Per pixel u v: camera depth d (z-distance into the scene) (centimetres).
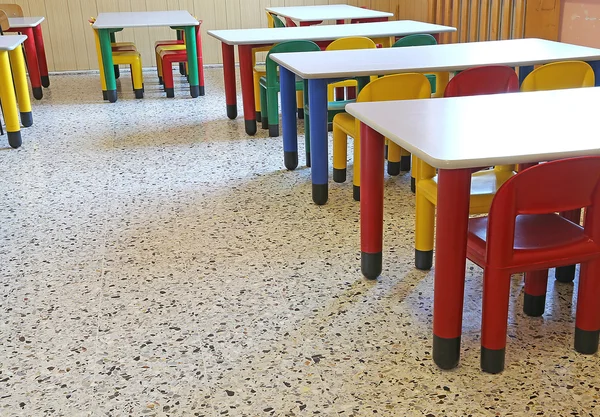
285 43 426
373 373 196
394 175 376
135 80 612
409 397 185
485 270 184
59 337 221
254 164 407
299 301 239
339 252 278
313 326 223
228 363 204
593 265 189
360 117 222
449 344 192
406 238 289
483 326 190
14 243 297
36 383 196
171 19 610
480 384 189
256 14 796
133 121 528
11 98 443
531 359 200
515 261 180
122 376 199
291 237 295
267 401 185
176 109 568
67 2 751
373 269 250
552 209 176
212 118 533
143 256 280
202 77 623
